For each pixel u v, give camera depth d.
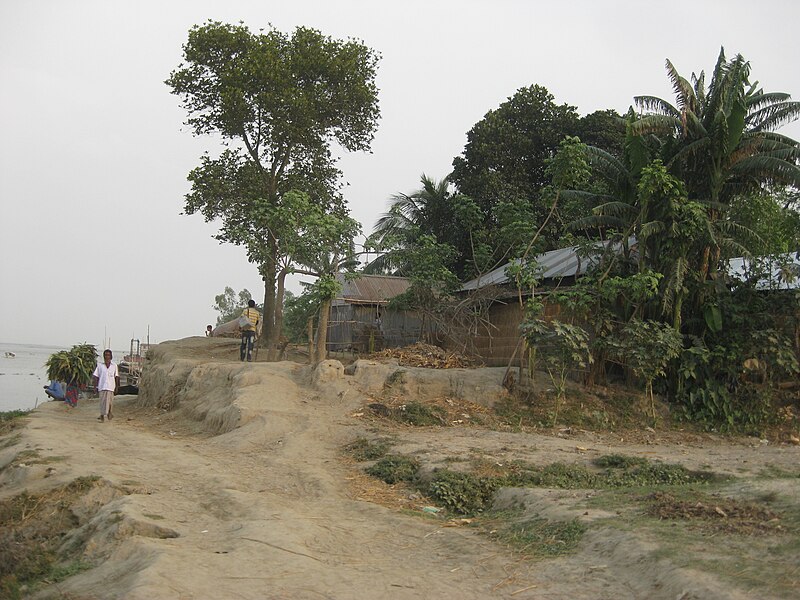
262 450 12.59
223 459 11.87
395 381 16.30
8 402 39.16
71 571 7.05
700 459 12.12
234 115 24.12
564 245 19.92
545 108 33.59
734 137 17.02
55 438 12.97
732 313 17.06
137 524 7.74
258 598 5.73
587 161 18.97
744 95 17.16
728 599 5.09
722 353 16.75
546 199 19.56
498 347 20.88
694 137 17.56
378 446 12.48
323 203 26.41
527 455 11.84
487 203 31.53
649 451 13.15
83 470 10.28
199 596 5.68
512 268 17.34
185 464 11.23
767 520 7.01
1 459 11.89
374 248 19.66
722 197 18.30
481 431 14.38
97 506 9.05
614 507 8.03
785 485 8.40
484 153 32.19
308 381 16.58
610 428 15.73
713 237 16.34
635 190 18.27
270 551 6.88
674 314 17.02
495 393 16.33
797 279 18.14
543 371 18.00
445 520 8.84
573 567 6.41
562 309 18.31
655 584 5.73
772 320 16.91
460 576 6.48
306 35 25.48
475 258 22.86
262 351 24.56
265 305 25.86
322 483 10.26
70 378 21.09
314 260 19.16
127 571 6.54
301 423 14.06
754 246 18.45
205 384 17.97
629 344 16.09
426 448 12.12
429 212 32.72
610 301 17.11
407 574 6.51
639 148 17.77
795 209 21.06
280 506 8.78
